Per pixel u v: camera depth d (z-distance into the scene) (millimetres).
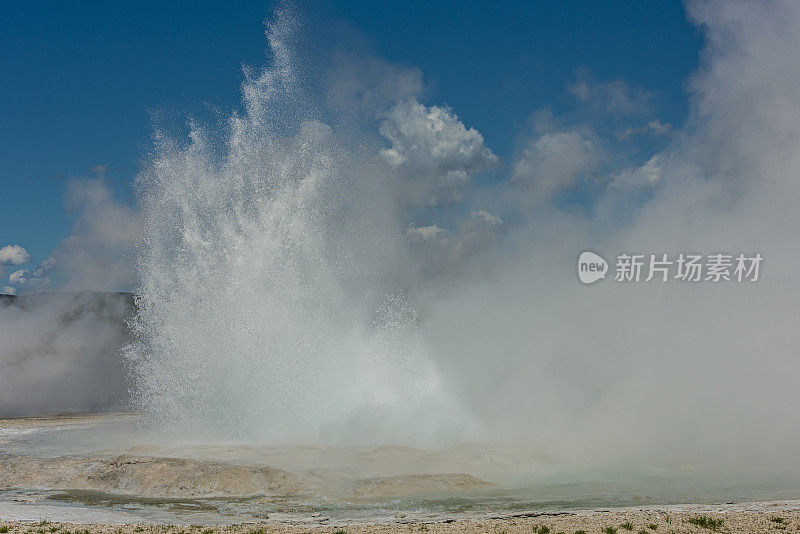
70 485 29500
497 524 20641
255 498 26781
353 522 22453
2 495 27891
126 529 20812
